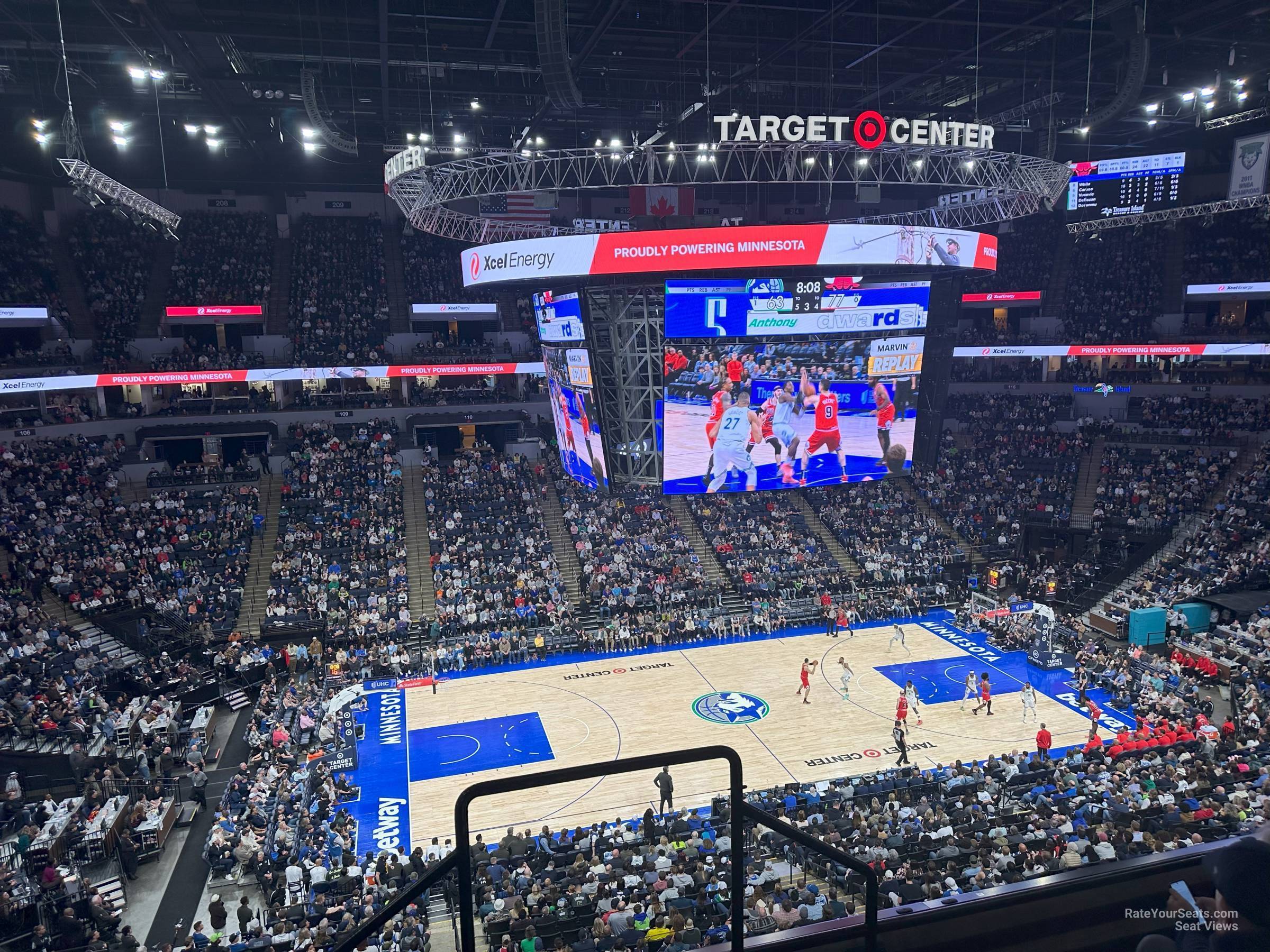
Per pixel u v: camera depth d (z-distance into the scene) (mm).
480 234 41312
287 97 41562
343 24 32750
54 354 44156
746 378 25000
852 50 37875
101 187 24078
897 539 46469
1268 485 42281
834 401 25703
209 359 46906
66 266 49219
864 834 19953
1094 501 47562
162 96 42594
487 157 26234
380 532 42906
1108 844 17328
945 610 42906
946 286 27672
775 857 20375
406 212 30156
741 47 37125
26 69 39312
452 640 37594
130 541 39875
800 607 41719
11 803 24031
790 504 49188
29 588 34312
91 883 21531
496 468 49094
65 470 41125
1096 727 27859
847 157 35438
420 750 29266
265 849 22578
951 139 24156
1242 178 33438
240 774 26344
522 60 38469
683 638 39344
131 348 48125
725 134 23016
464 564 42031
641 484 25922
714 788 26266
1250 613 35031
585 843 21469
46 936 19062
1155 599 38406
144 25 30672
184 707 32000
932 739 29031
